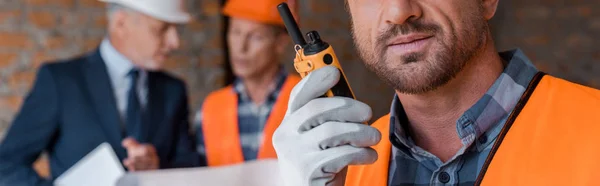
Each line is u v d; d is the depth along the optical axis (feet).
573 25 11.58
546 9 11.66
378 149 3.51
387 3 2.97
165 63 9.93
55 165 6.95
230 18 7.27
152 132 7.19
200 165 7.38
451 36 2.95
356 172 3.55
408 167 3.34
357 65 11.25
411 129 3.41
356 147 2.90
